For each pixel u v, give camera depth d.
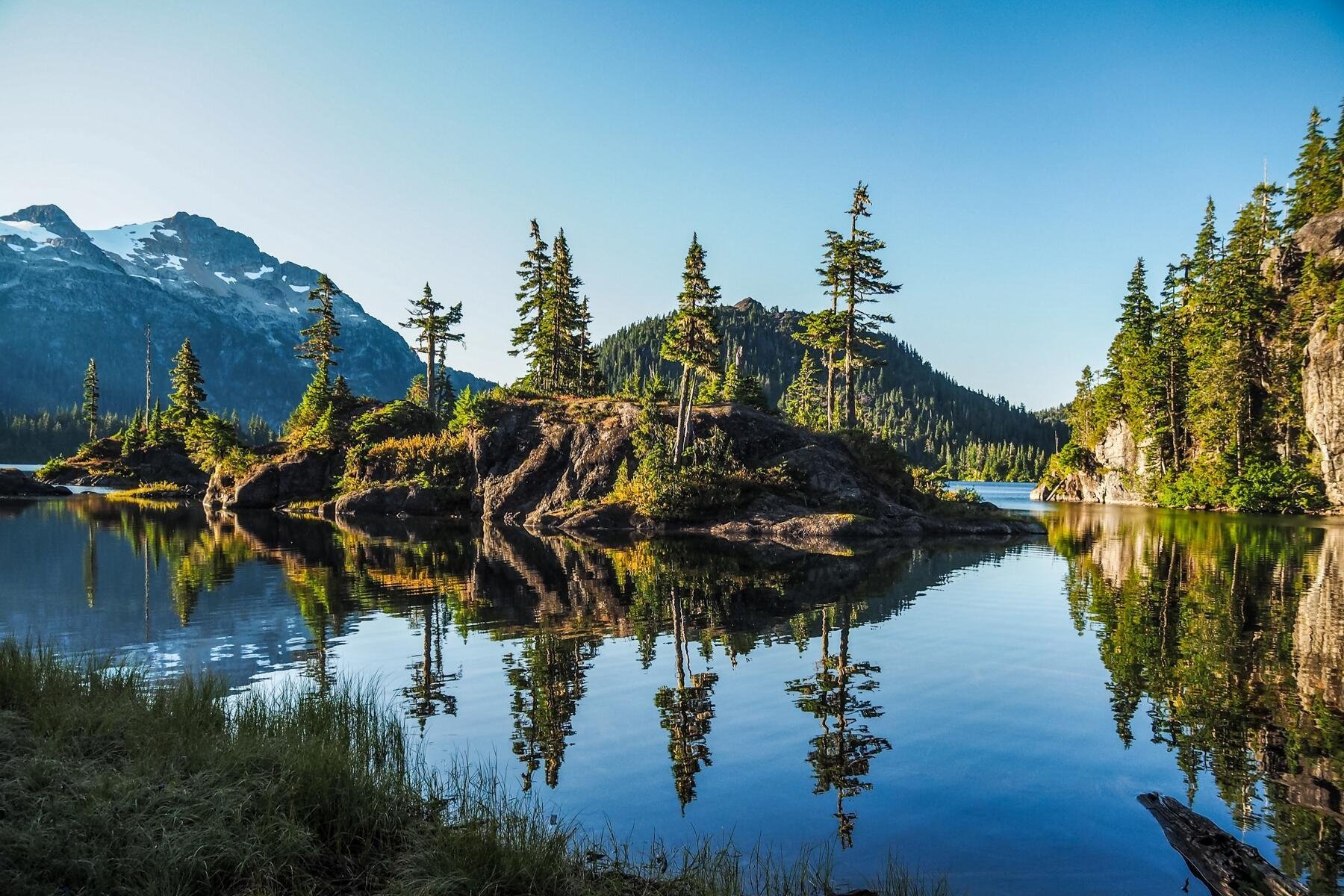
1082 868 6.71
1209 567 27.94
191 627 17.00
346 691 10.52
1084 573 26.45
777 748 9.62
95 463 93.38
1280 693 12.02
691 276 48.28
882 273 54.75
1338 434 61.12
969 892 6.29
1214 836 7.12
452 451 58.38
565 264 68.00
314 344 81.94
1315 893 6.38
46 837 5.91
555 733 10.18
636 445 49.81
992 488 148.38
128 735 8.26
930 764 9.10
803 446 49.59
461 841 6.54
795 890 6.28
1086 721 10.70
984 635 16.17
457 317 75.56
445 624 17.36
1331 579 24.83
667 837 7.27
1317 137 78.94
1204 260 85.56
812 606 19.81
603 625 17.30
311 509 60.06
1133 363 82.44
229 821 6.60
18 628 16.91
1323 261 67.00
